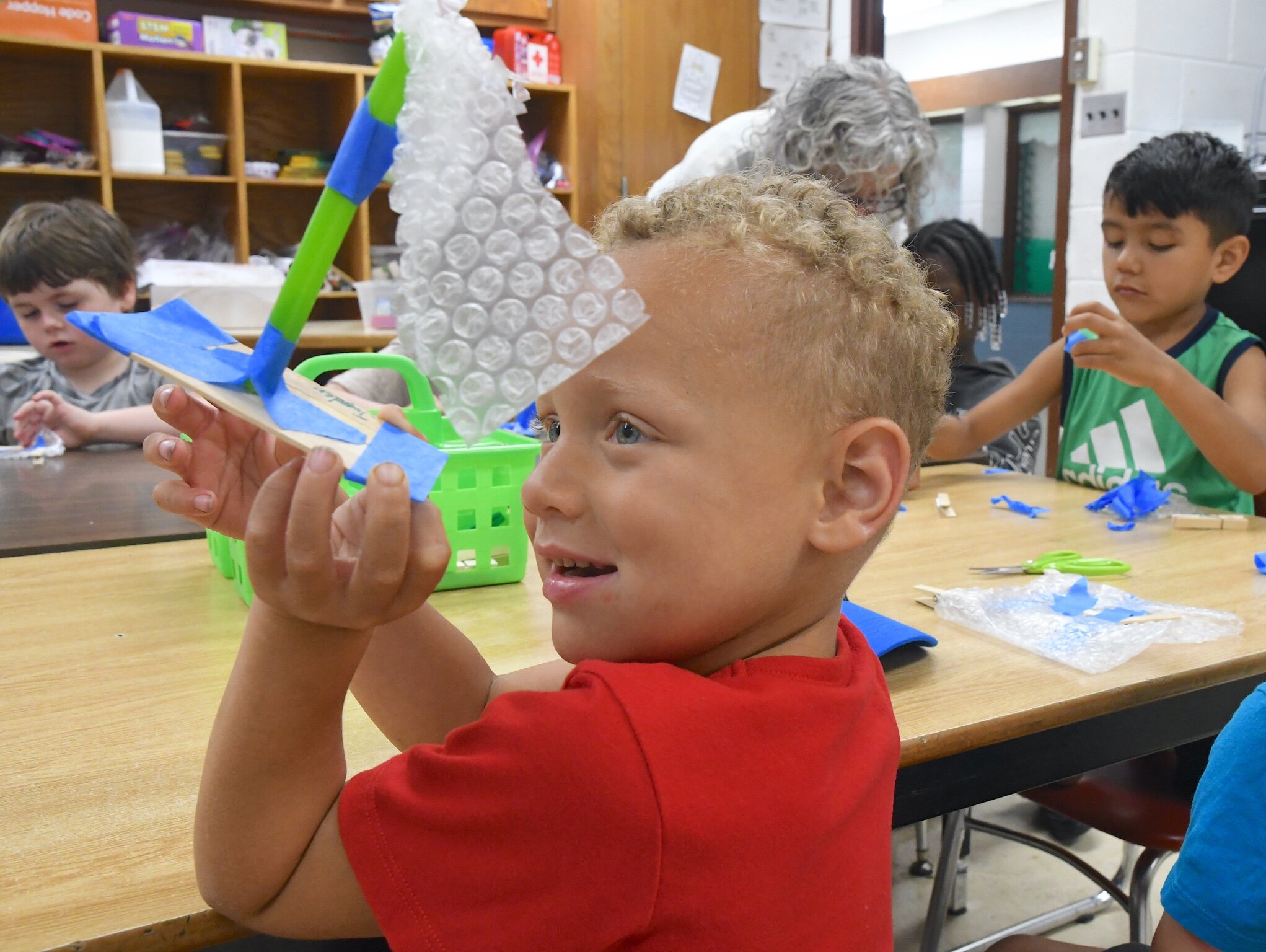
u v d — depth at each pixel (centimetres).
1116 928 156
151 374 219
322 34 374
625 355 49
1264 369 166
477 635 92
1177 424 163
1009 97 518
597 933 44
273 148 379
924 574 113
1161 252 165
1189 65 301
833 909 50
